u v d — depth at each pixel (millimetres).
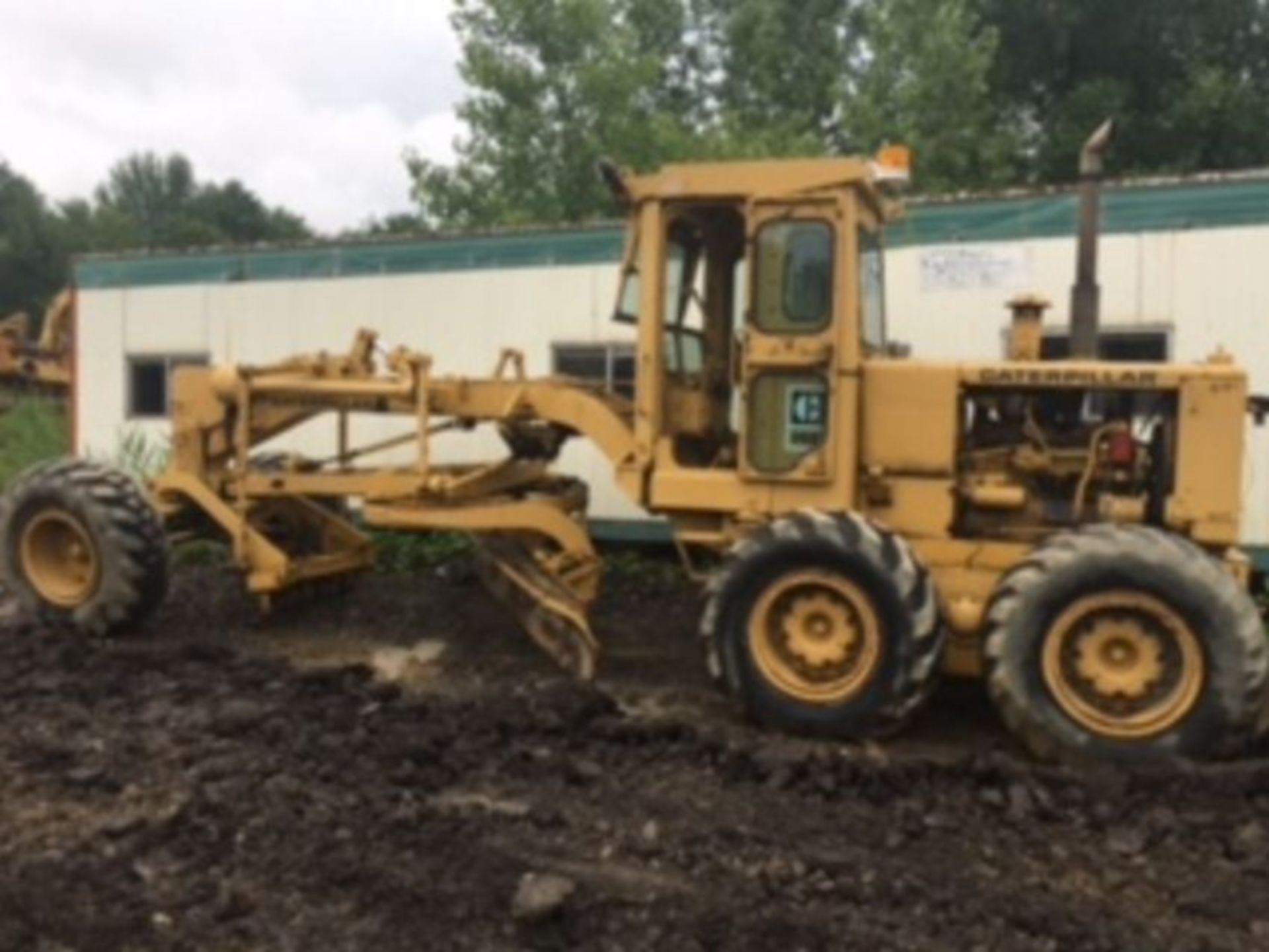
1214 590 5383
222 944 3670
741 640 5973
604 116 19672
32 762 5234
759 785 5176
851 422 6211
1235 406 5922
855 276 6191
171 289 12375
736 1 27875
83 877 4062
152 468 11844
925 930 3797
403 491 7301
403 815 4613
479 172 19797
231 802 4707
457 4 19766
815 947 3654
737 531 6461
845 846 4508
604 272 10422
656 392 6629
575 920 3822
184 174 81938
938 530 6227
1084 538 5605
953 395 6207
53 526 7668
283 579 7676
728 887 4090
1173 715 5426
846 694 5797
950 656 6020
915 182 21688
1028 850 4523
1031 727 5551
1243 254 8555
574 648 6902
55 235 58031
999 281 9250
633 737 5734
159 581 7656
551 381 7430
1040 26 26188
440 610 8469
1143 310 8859
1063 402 6367
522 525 7066
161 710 6035
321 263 11633
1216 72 24719
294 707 6070
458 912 3859
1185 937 3805
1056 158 25188
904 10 22547
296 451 10867
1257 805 4930
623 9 27656
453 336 11086
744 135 21703
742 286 6914
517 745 5652
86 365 12906
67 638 7402
